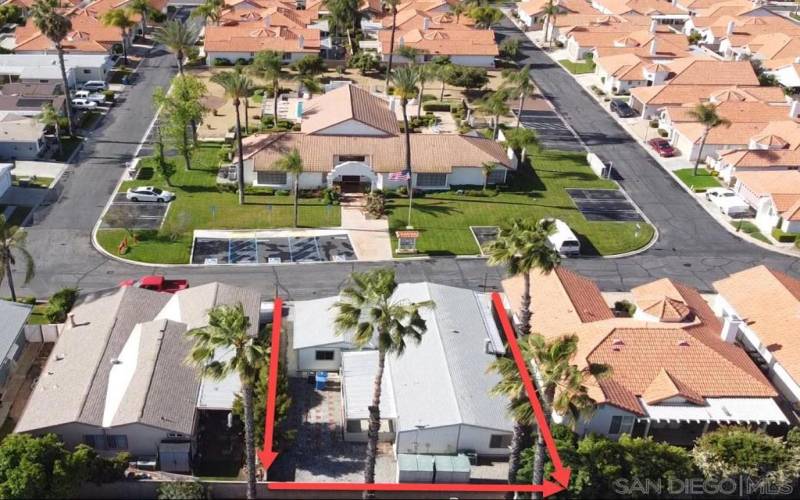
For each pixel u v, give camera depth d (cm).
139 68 13800
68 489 4897
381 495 5319
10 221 8556
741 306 7106
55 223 8581
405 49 13762
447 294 7088
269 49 14162
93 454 5078
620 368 6003
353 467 5550
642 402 5831
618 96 13700
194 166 10188
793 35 17025
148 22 16188
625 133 12131
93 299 6825
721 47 16650
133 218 8762
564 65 15462
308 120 10844
